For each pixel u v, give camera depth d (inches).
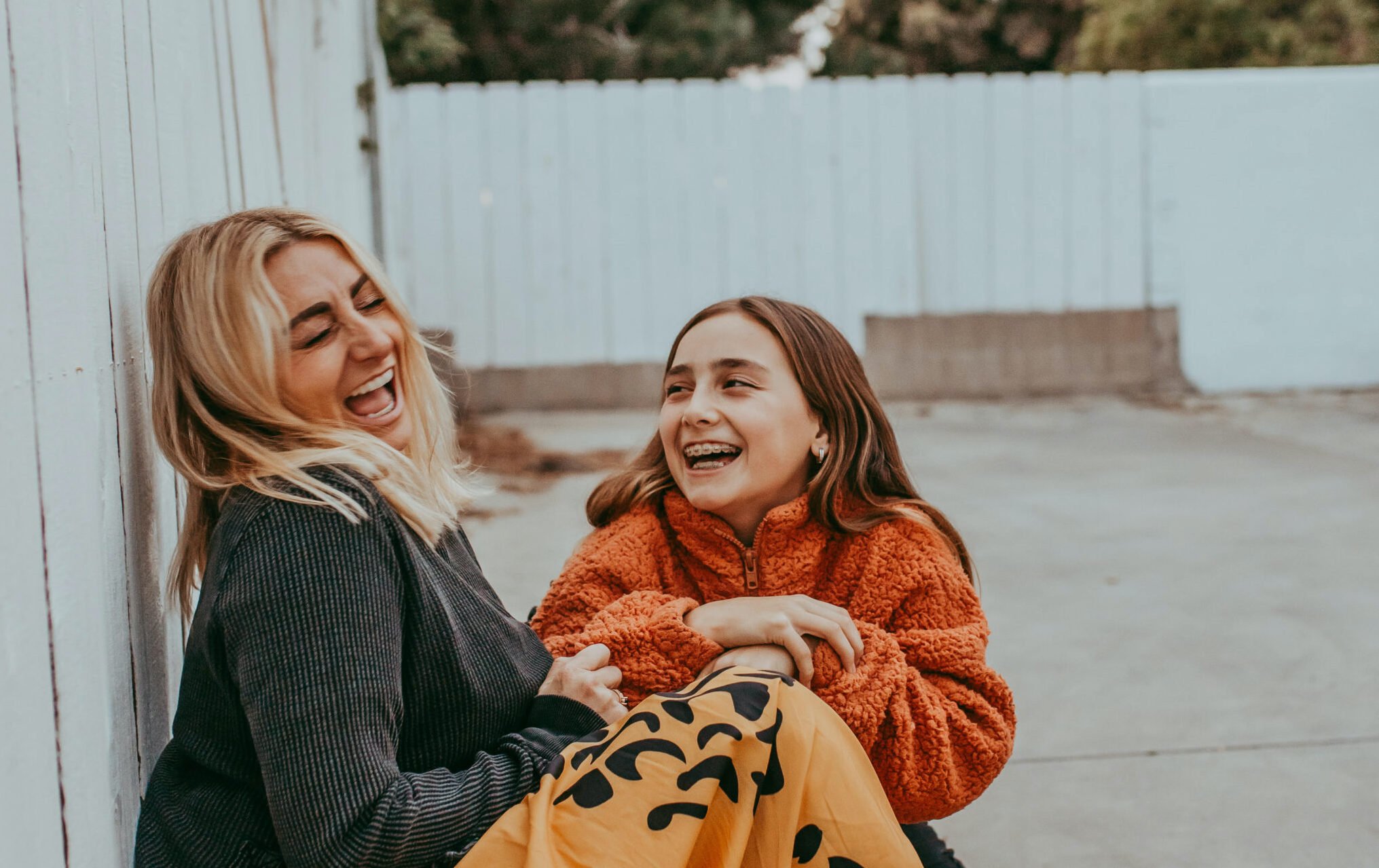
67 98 45.1
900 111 311.7
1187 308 322.0
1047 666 121.6
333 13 181.2
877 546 62.8
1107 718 107.4
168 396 49.6
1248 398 317.4
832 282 316.5
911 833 63.8
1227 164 317.7
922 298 318.0
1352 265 322.7
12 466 36.6
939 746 55.4
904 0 670.5
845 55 671.8
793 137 311.3
